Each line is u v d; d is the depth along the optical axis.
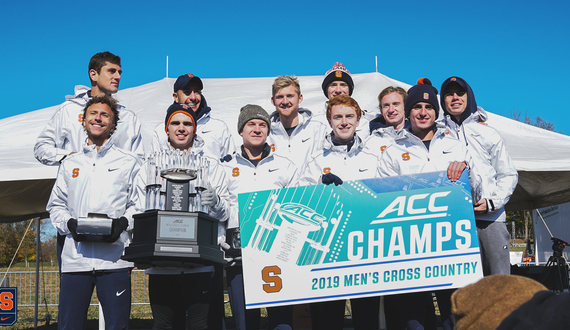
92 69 4.19
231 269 3.70
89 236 3.11
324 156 3.81
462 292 1.18
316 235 3.15
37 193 6.68
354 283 3.10
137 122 4.43
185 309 3.38
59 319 3.22
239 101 7.52
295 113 4.85
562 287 6.63
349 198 3.18
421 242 3.11
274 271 3.14
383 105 4.62
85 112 3.45
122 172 3.39
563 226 10.70
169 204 2.92
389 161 3.60
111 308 3.22
